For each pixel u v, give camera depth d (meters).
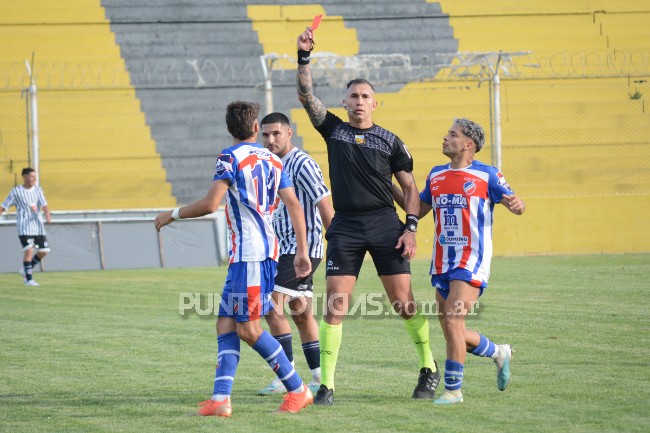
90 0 95.56
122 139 85.44
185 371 28.59
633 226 74.88
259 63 92.94
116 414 22.45
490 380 26.30
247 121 23.09
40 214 59.78
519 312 40.59
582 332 34.84
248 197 22.45
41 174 81.31
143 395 24.89
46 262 68.81
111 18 94.94
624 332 34.75
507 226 73.62
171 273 64.81
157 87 74.69
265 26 97.38
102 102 87.62
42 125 85.00
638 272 58.25
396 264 24.86
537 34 98.69
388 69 89.38
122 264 70.12
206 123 87.81
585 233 74.38
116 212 73.44
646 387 24.70
